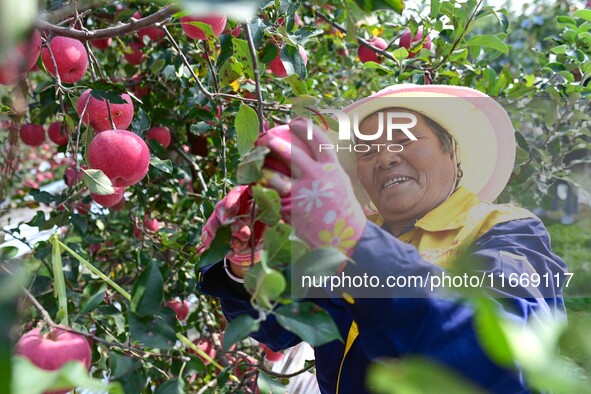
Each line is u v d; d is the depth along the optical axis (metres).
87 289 1.43
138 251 1.81
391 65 2.00
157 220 2.41
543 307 0.86
